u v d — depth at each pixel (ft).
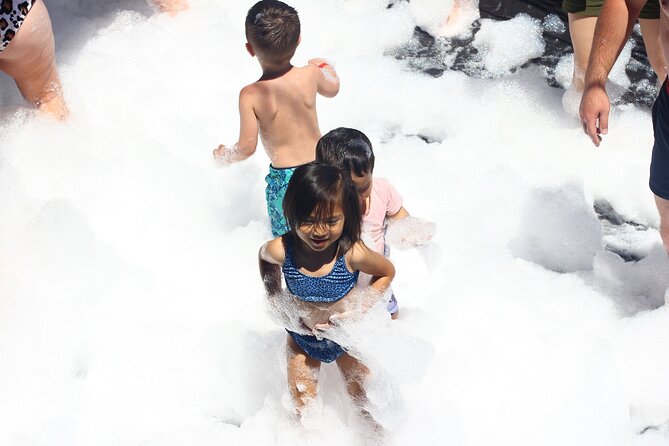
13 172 14.43
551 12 18.85
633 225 14.84
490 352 12.07
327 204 9.09
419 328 12.48
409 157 15.57
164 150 15.56
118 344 12.43
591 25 15.20
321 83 13.44
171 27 18.51
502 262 13.48
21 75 14.88
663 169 11.71
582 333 12.42
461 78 17.39
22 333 12.48
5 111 15.58
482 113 16.71
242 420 11.82
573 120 16.39
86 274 13.30
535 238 14.43
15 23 13.74
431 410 11.40
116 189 14.96
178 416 11.76
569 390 11.71
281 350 11.59
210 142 16.07
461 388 11.71
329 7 19.03
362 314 10.21
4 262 13.17
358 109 16.88
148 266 13.84
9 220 13.87
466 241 14.05
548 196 14.75
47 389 11.88
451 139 16.19
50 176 15.01
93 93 16.83
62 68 17.11
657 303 13.23
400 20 18.81
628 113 16.42
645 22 14.47
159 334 12.54
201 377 12.12
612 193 15.29
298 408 11.05
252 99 12.84
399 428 11.19
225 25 18.42
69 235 13.55
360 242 9.93
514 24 18.45
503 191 14.87
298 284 10.00
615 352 12.23
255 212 15.02
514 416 11.44
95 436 11.46
